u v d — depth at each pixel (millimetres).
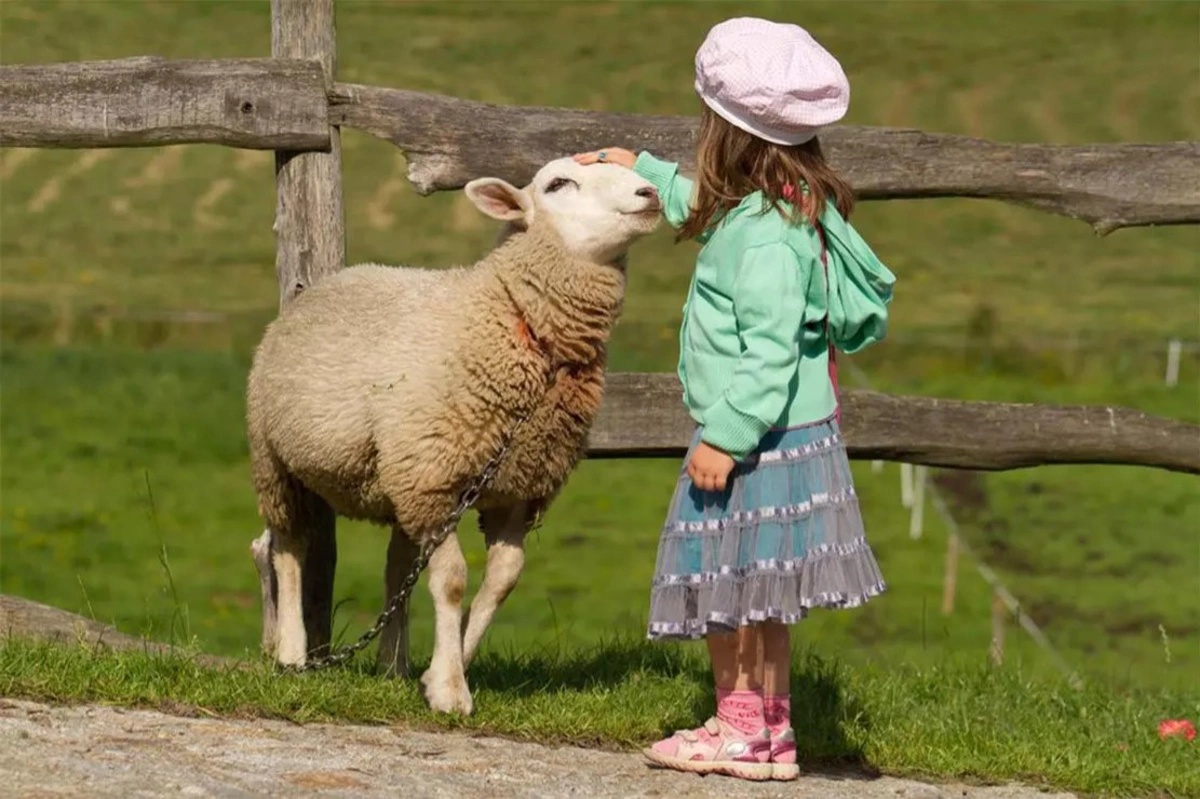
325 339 10062
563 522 34938
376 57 75375
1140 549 32906
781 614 8016
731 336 8078
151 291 52594
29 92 10953
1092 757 9578
